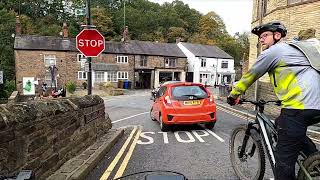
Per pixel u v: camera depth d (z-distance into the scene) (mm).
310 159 3352
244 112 15641
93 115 7117
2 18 70375
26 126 3846
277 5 16297
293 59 3305
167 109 9719
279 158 3395
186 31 93750
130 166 5668
